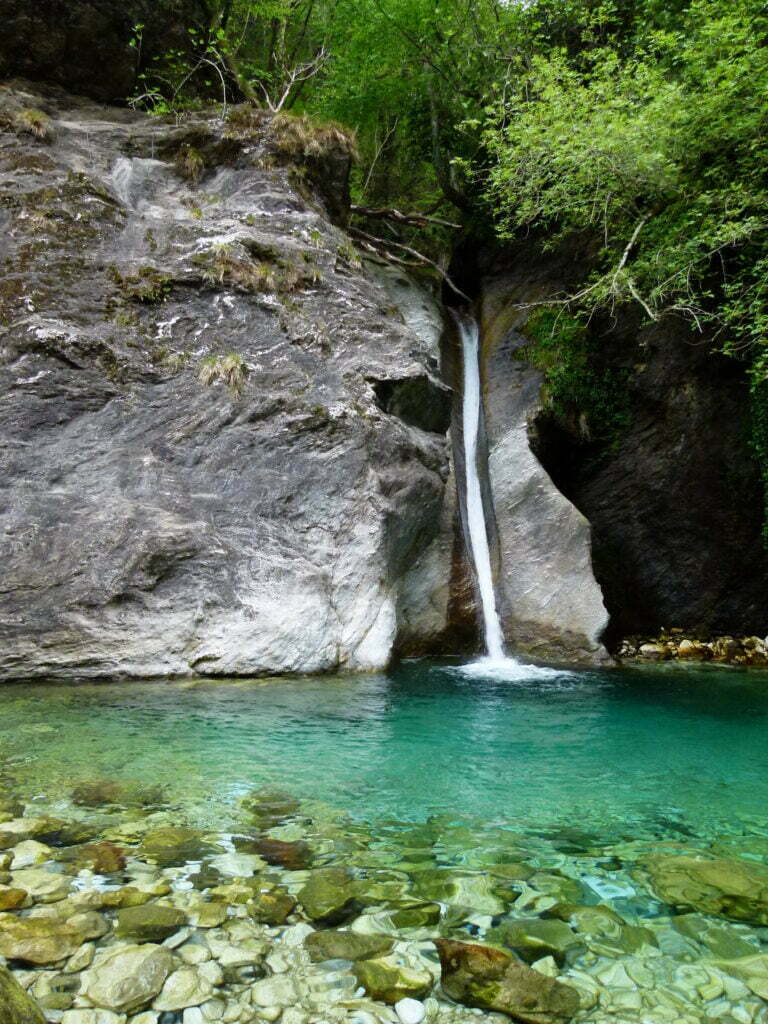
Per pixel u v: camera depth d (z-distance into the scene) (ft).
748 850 11.10
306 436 28.94
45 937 7.67
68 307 28.89
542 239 54.95
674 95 33.27
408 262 55.31
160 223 34.17
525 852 10.77
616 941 8.21
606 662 35.27
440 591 35.06
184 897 8.75
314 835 11.06
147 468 26.30
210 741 16.08
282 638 24.09
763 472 38.65
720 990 7.36
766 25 35.37
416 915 8.64
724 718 21.72
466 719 20.38
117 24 45.32
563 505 39.75
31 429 25.59
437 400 35.53
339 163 45.03
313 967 7.50
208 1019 6.64
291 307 32.89
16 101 39.37
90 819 11.13
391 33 55.62
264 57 60.49
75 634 21.89
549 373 45.75
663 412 44.04
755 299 34.04
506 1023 6.81
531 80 43.27
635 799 13.61
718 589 42.06
